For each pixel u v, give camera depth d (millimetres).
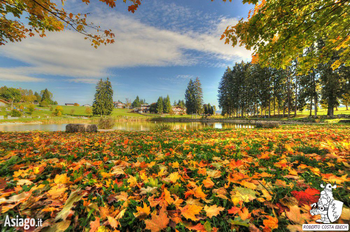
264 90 31516
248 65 36875
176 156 2580
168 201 1140
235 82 41188
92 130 8242
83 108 81875
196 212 1026
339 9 2943
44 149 2926
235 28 3383
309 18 3092
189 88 57594
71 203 1114
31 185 1443
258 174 1654
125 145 3633
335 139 3855
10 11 2898
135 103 117062
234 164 1883
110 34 3295
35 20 3176
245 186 1368
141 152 2879
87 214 1113
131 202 1227
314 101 25219
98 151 3025
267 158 2344
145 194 1374
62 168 1896
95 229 960
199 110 56500
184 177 1674
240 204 1147
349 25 3432
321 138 4113
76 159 2459
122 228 1041
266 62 4070
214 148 3199
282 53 3762
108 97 56969
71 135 6211
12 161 2146
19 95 80875
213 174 1706
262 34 3391
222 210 1090
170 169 1952
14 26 3539
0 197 1151
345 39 3701
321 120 19750
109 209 1149
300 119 23469
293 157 2312
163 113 88500
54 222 1003
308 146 3121
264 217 1095
